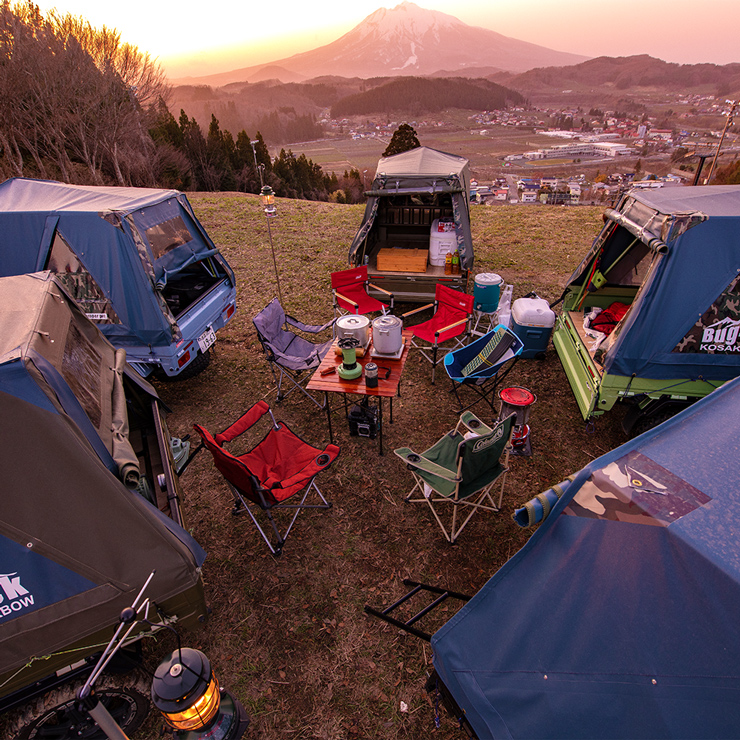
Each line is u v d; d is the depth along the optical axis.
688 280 4.29
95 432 2.76
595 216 14.00
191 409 6.09
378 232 9.79
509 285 8.16
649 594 2.01
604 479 2.38
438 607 3.69
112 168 28.98
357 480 4.89
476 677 2.17
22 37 22.77
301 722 3.04
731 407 2.76
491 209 15.27
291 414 5.92
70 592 2.54
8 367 2.29
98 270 5.40
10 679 2.52
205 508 4.66
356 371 4.89
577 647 2.05
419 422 5.68
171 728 1.70
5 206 5.96
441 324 6.48
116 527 2.61
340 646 3.46
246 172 47.22
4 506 2.35
